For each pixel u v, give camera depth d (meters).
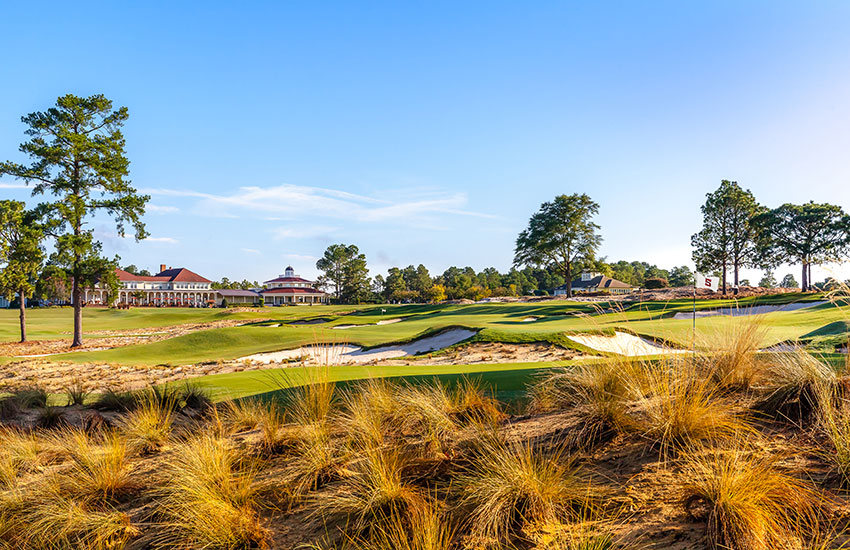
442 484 4.73
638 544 3.28
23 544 4.95
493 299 72.31
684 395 4.71
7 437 7.94
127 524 5.03
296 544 4.33
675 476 3.96
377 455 5.11
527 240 71.75
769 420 4.59
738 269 60.72
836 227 54.97
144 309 85.06
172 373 20.31
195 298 122.94
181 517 4.76
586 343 18.83
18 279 38.56
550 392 6.61
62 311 80.44
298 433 6.46
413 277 139.38
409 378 11.91
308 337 30.69
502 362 17.02
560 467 4.33
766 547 3.06
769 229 58.59
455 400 6.94
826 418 4.06
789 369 4.86
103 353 30.70
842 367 5.17
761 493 3.36
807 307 34.19
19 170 33.91
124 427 8.09
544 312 39.78
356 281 128.75
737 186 59.59
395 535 3.98
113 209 36.22
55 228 35.56
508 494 4.00
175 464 5.71
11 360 27.89
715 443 4.30
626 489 3.96
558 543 3.50
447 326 25.44
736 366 5.66
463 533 3.90
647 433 4.55
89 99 35.34
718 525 3.24
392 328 34.94
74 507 5.30
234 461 6.03
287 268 141.88
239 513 4.68
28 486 5.99
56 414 9.59
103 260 36.28
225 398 11.19
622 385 5.34
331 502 4.71
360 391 7.60
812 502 3.37
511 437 5.30
